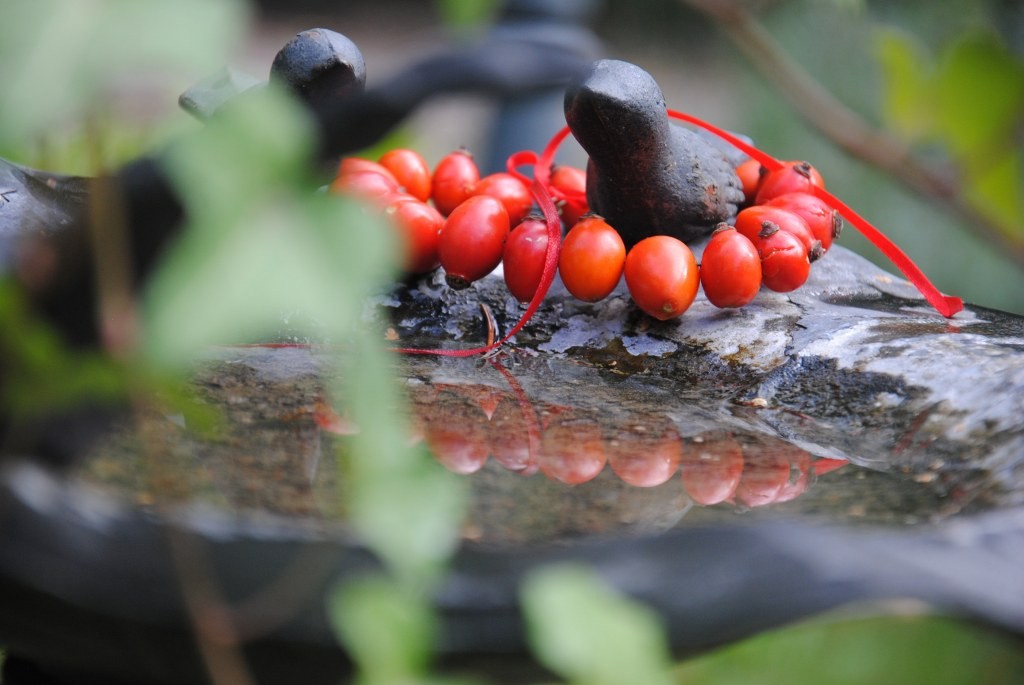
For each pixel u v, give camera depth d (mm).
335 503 443
